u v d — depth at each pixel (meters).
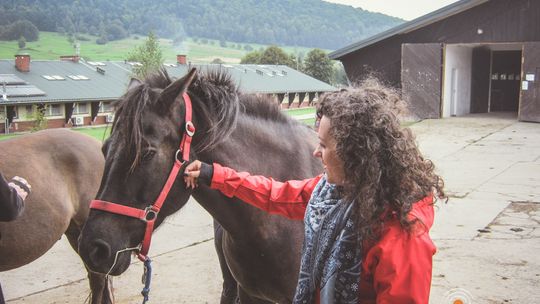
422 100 15.60
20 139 3.46
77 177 3.56
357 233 1.35
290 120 2.42
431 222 1.39
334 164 1.40
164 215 1.91
